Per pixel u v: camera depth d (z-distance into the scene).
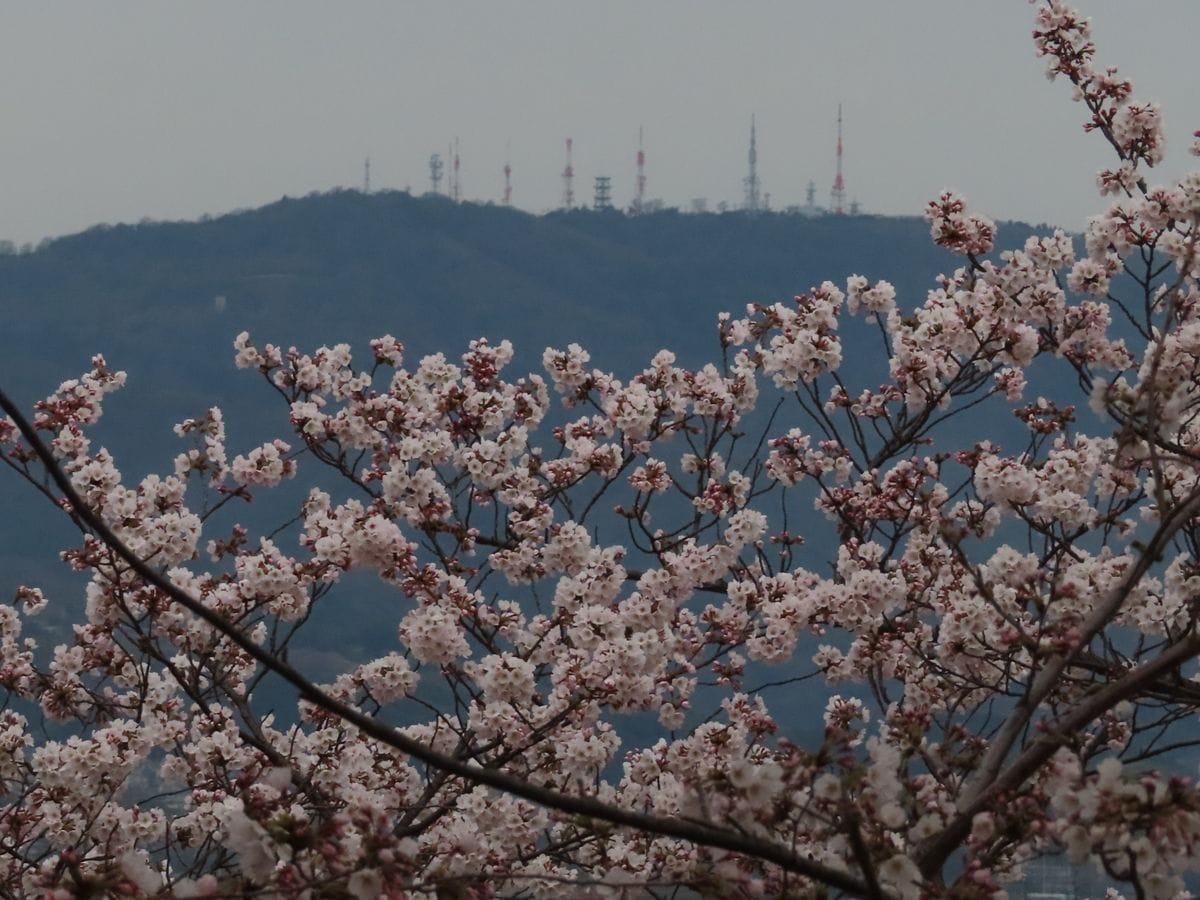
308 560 22.64
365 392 24.73
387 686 21.42
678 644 22.06
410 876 9.59
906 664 21.30
